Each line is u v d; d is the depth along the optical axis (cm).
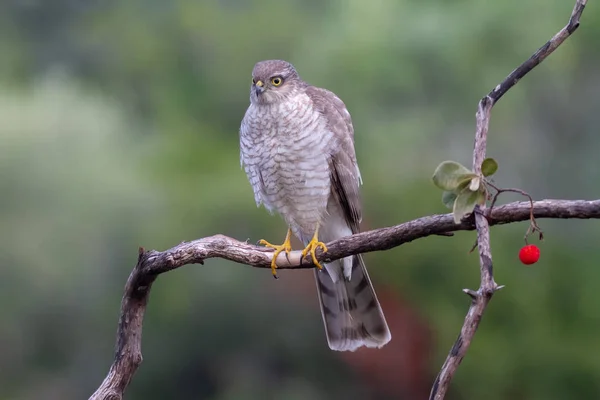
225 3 1415
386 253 1167
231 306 1194
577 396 1170
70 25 1502
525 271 1184
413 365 1178
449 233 578
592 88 1298
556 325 1182
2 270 1205
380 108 1220
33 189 1211
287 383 1235
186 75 1377
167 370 1230
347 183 821
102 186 1217
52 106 1263
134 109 1399
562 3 1213
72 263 1209
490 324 1178
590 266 1198
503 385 1166
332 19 1316
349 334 853
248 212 1149
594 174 1300
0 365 1248
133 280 636
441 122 1217
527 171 1308
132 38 1424
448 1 1252
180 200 1188
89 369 1255
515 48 1201
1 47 1477
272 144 807
